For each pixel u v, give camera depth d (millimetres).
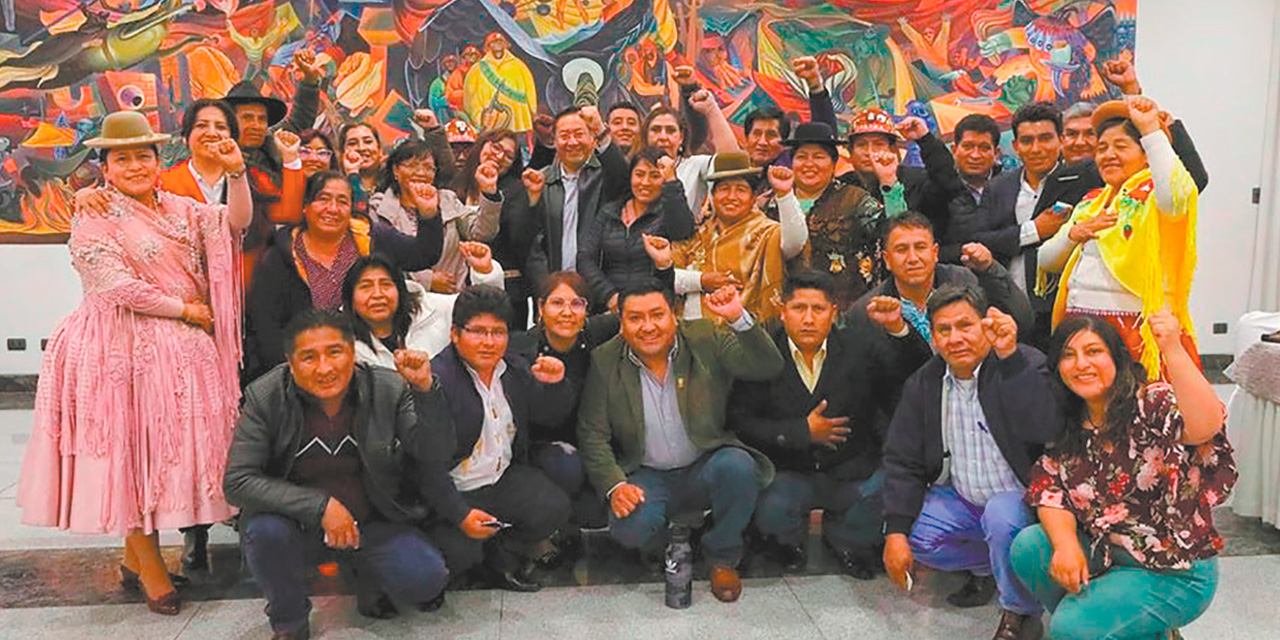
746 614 2352
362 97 4965
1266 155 5555
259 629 2299
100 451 2248
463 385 2320
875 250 2992
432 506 2311
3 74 4832
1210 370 5641
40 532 2992
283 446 2186
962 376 2211
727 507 2402
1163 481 1865
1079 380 1898
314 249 2686
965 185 3203
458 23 4980
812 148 3078
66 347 2279
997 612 2348
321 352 2105
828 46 5137
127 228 2291
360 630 2279
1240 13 5441
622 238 2965
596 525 2641
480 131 5004
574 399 2498
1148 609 1850
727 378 2512
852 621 2307
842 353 2498
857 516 2516
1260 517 2918
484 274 2736
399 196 3150
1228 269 5664
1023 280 3000
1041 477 2010
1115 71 2682
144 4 4855
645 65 5059
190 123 2713
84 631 2287
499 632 2262
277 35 4918
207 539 2791
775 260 2908
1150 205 2340
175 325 2334
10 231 4949
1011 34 5250
